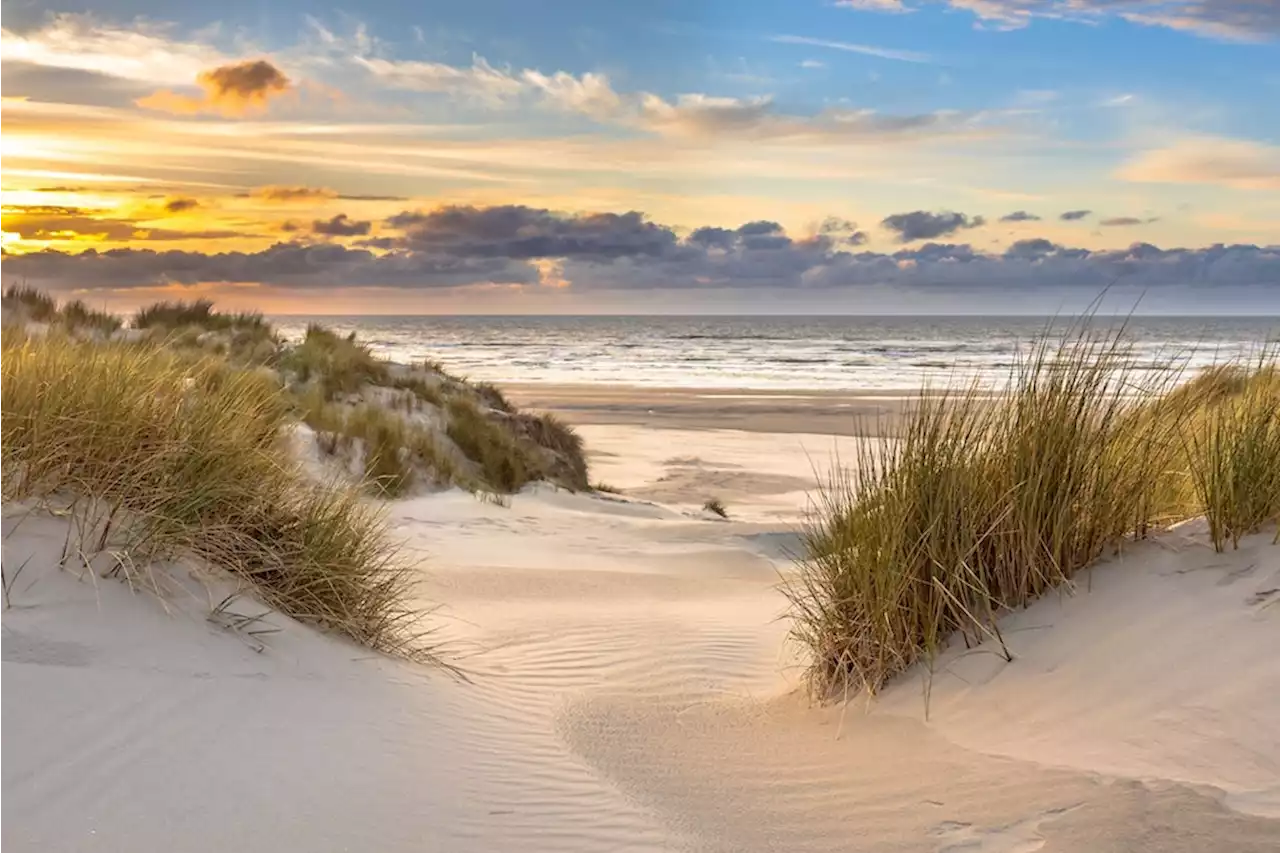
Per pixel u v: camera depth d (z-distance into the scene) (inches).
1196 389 224.5
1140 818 111.0
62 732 122.1
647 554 462.6
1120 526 183.5
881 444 203.5
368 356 793.6
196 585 174.2
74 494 171.9
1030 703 153.4
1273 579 156.9
